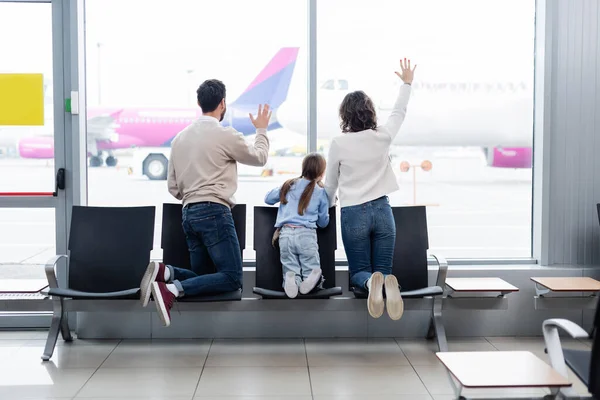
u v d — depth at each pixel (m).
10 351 3.93
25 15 4.31
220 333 4.27
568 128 4.33
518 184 4.46
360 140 3.79
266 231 4.06
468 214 4.45
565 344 4.14
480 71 4.38
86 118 4.32
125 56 4.30
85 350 3.97
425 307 3.88
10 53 4.31
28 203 4.34
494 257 4.48
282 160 4.39
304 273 3.85
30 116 4.32
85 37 4.30
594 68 4.31
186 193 3.75
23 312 4.44
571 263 4.39
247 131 4.38
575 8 4.29
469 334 4.29
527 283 4.27
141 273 3.98
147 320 4.26
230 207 3.82
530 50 4.40
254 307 3.73
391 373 3.54
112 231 4.04
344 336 4.30
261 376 3.49
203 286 3.61
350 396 3.18
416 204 4.43
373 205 3.78
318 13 4.31
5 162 4.33
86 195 4.36
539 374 2.29
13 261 4.37
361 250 3.80
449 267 4.34
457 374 2.29
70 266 3.98
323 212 3.93
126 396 3.17
